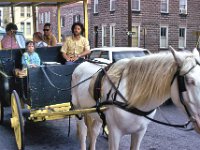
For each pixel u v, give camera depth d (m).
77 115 6.30
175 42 32.75
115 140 4.93
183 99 4.10
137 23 30.84
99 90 5.24
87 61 6.47
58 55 8.64
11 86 8.05
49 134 8.37
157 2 31.52
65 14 38.34
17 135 7.17
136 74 4.75
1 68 8.32
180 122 9.38
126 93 4.80
